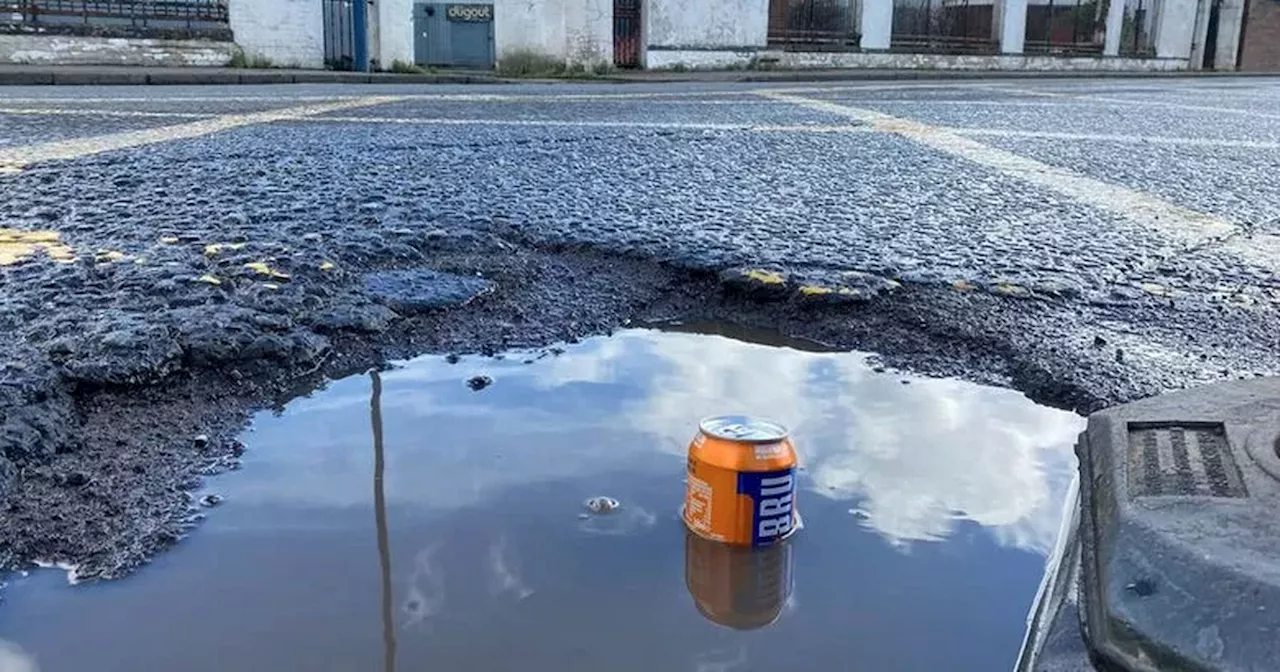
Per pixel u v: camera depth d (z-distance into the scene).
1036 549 1.32
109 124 5.90
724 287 2.50
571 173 4.30
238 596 1.19
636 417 1.75
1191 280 2.67
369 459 1.56
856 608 1.17
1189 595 0.81
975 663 1.08
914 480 1.51
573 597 1.19
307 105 7.76
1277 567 0.80
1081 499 1.06
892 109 8.68
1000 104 9.63
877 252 2.87
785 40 20.86
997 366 2.05
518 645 1.10
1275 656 0.75
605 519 1.37
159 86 11.16
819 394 1.88
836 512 1.41
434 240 2.84
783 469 1.30
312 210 3.22
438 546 1.30
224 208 3.23
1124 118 8.23
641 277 2.62
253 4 15.83
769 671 1.06
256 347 1.91
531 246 2.87
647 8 18.88
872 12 21.47
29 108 7.02
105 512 1.37
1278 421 1.05
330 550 1.29
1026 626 1.14
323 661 1.07
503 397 1.83
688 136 5.96
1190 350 2.12
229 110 7.09
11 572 1.24
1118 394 1.88
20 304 2.09
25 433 1.53
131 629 1.13
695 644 1.10
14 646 1.10
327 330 2.07
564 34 18.02
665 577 1.23
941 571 1.26
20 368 1.72
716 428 1.33
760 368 2.02
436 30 17.69
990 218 3.50
